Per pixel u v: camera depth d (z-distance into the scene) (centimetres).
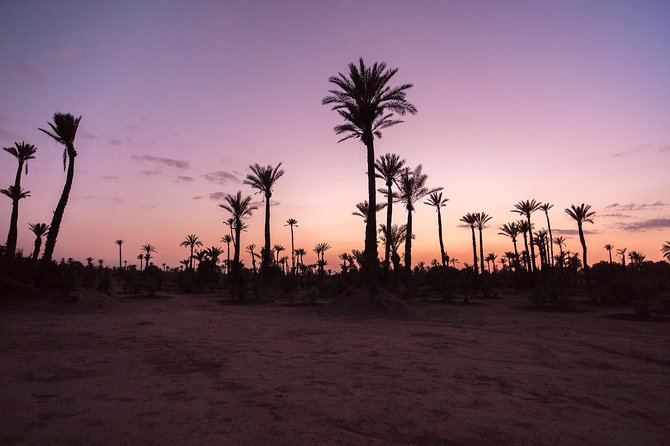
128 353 873
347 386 617
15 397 534
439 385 637
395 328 1432
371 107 2227
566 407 541
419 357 875
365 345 1031
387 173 3219
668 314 1989
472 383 657
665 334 1298
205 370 716
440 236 4528
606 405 555
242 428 430
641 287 2145
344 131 2406
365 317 1825
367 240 2192
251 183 3816
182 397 544
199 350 916
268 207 3888
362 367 760
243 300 2933
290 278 4575
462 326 1510
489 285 3641
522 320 1744
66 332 1195
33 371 692
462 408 523
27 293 2080
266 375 680
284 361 802
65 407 495
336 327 1441
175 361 793
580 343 1109
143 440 393
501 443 411
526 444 411
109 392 565
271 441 395
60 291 2077
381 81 2250
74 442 387
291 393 571
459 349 991
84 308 1875
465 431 441
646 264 6825
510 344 1080
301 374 691
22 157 3397
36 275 2272
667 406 555
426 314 1995
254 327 1395
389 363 803
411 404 532
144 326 1366
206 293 3959
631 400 582
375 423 457
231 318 1719
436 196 4525
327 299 3262
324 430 430
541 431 449
